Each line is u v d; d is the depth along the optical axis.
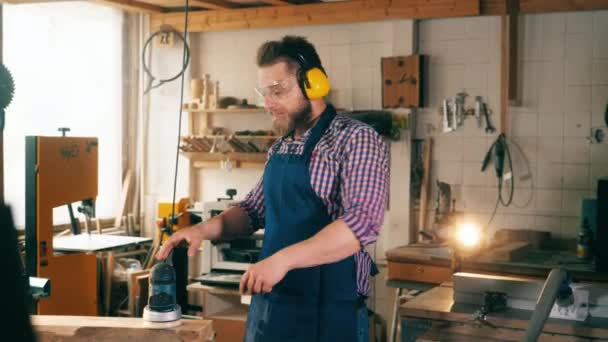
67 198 4.41
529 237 5.22
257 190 2.45
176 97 6.50
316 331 2.17
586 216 4.78
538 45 5.29
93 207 4.75
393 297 5.78
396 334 4.93
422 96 5.60
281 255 1.87
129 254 6.30
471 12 5.36
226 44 6.37
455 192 5.59
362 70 5.87
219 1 6.05
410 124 5.63
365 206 2.01
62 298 4.39
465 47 5.51
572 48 5.21
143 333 1.73
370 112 5.62
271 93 2.13
